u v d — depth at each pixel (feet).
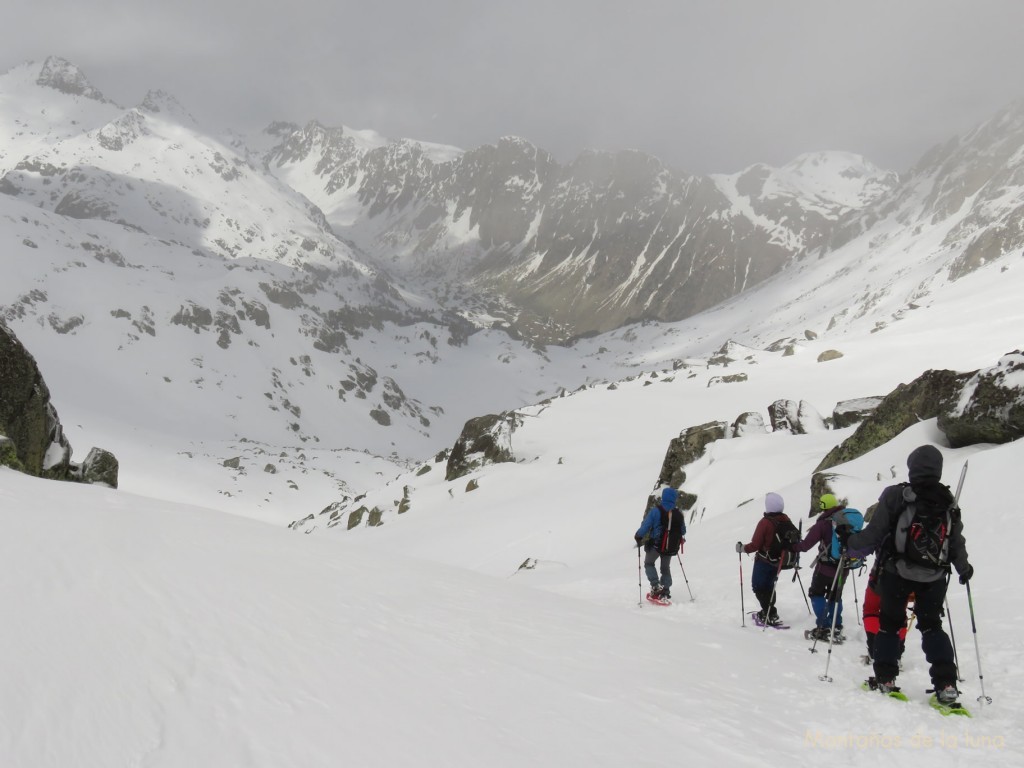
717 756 15.07
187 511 34.06
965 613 27.55
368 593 24.77
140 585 19.15
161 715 13.34
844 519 27.99
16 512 23.03
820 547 29.27
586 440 174.19
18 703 12.57
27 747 11.62
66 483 35.68
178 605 18.45
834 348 234.38
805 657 25.29
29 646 14.44
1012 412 48.01
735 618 34.17
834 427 105.40
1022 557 31.94
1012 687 20.40
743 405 190.19
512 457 166.81
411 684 16.85
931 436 56.59
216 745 12.71
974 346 201.77
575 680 19.06
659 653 23.56
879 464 56.65
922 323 263.29
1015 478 39.75
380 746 13.56
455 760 13.43
